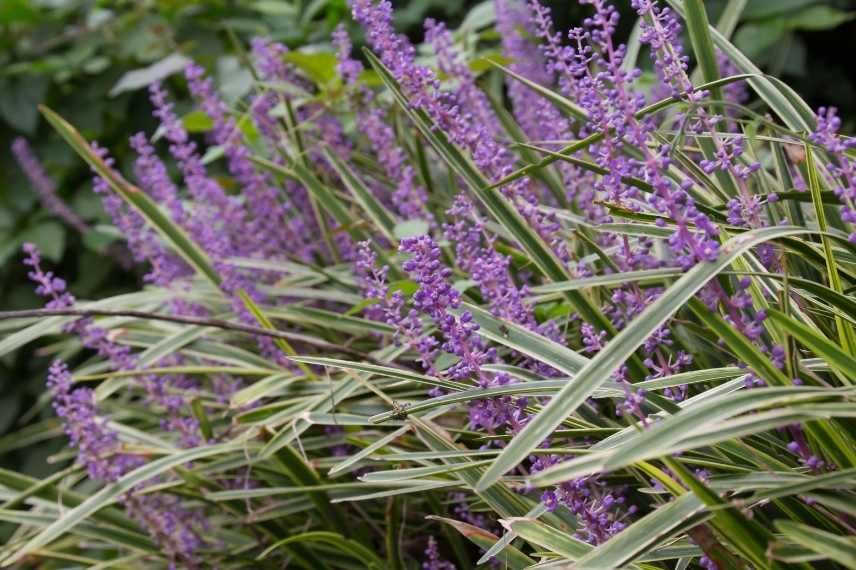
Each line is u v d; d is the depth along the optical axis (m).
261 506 1.90
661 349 1.42
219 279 2.06
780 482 0.98
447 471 1.16
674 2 1.60
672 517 0.93
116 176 2.09
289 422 1.65
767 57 3.71
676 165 1.59
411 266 1.14
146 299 2.14
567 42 3.84
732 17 1.97
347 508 1.88
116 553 2.36
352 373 1.41
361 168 2.42
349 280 2.10
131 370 1.86
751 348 0.95
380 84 2.36
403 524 1.71
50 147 3.72
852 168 1.04
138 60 3.61
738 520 0.90
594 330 1.35
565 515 1.28
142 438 1.97
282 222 2.42
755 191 1.63
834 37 4.26
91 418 1.70
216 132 2.38
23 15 3.66
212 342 2.01
